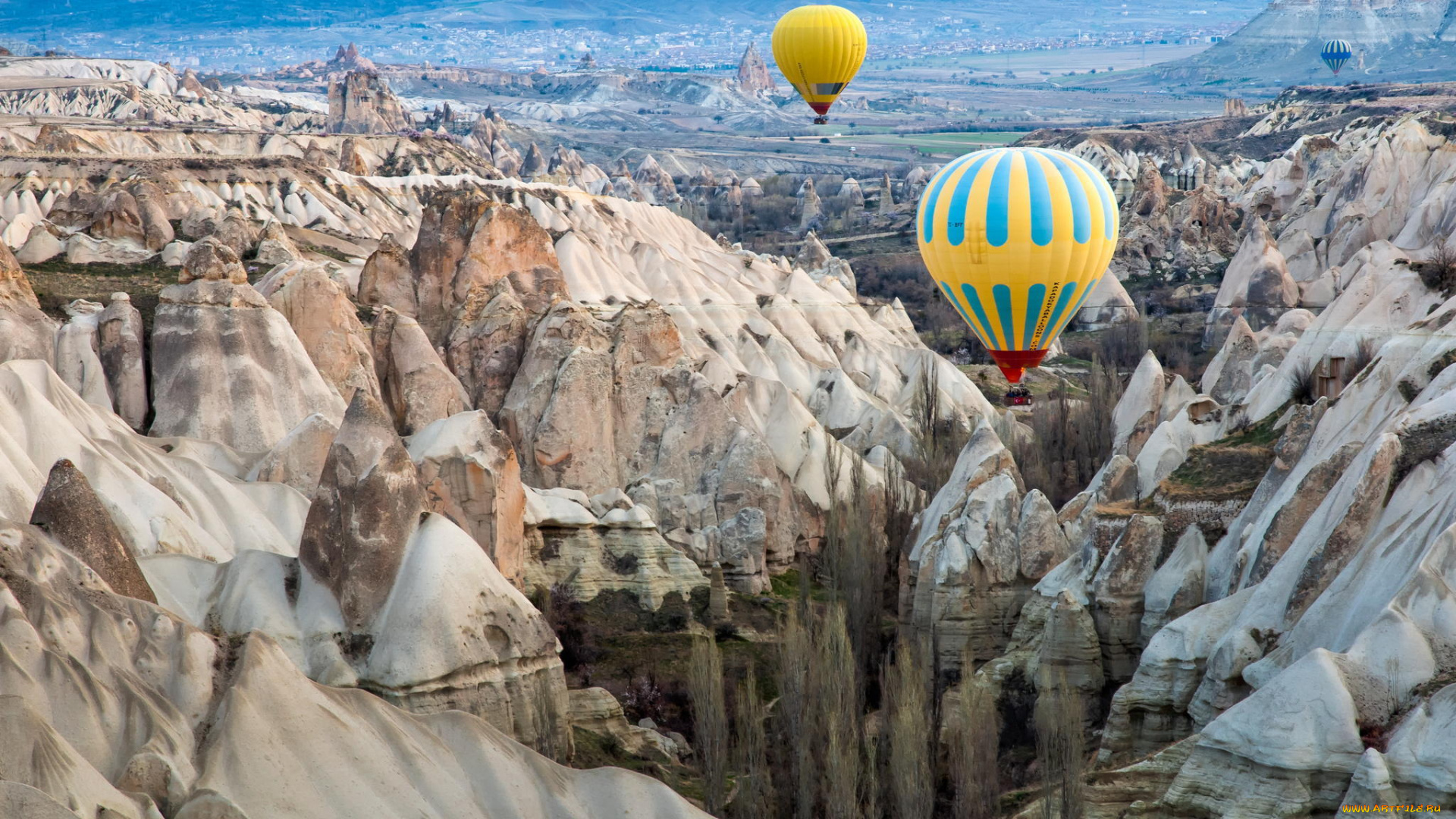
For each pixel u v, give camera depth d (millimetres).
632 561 65188
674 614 63312
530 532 64438
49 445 56406
